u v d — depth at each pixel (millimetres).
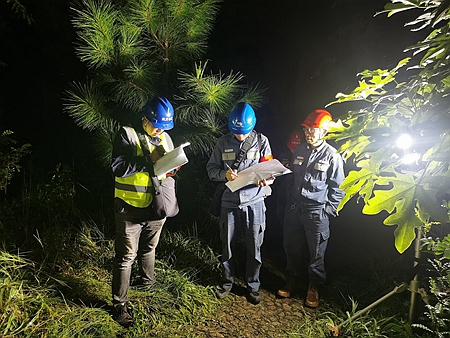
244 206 3441
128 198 2996
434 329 2592
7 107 6352
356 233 5234
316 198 3500
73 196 4551
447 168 1128
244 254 4504
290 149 4375
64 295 3359
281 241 5109
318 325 3359
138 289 3572
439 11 1259
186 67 4016
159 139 3117
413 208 1147
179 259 4141
